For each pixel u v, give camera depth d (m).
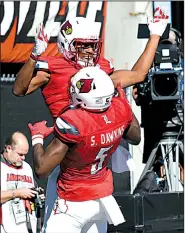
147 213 18.20
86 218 13.75
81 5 30.11
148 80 19.58
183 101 20.50
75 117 12.66
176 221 18.41
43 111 27.20
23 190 15.77
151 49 14.55
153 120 20.78
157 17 14.63
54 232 13.65
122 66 29.53
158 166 21.44
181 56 20.83
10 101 27.16
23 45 30.69
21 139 17.08
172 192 18.59
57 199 13.82
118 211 13.70
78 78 12.67
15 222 16.50
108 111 13.02
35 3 30.48
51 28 30.25
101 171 13.70
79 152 12.90
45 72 13.59
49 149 12.75
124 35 29.53
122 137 14.13
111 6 29.72
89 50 13.55
